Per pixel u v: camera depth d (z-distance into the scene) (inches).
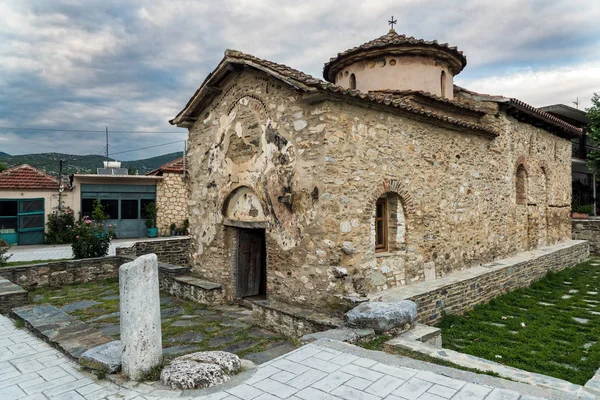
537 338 303.7
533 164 592.7
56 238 828.0
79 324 285.6
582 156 1093.1
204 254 431.5
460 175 435.8
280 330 307.0
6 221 810.8
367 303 273.3
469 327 332.2
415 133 376.2
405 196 363.3
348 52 473.4
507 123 518.6
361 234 322.3
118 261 501.7
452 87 513.3
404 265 363.9
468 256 442.6
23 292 347.9
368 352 219.0
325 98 299.1
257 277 415.2
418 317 326.6
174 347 277.4
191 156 460.1
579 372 244.7
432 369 197.0
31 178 853.2
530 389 175.2
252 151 367.2
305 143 314.5
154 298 205.2
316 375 193.5
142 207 924.6
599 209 1221.1
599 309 382.3
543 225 623.8
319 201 303.3
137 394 183.3
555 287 482.6
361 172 323.9
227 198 401.1
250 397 174.6
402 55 462.3
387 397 170.7
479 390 175.0
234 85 391.5
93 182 883.4
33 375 212.4
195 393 179.9
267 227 349.4
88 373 212.1
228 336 300.5
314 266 307.4
